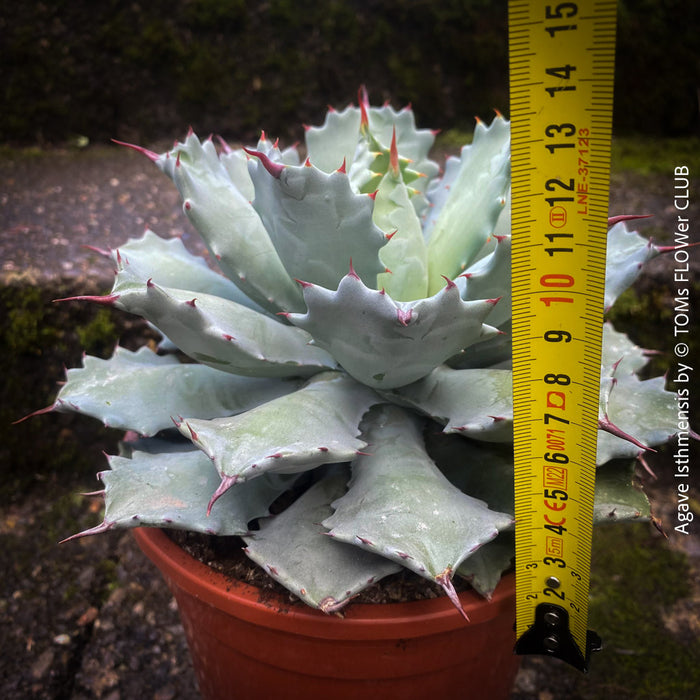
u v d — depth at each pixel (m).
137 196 0.46
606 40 0.13
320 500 0.20
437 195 0.28
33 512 0.38
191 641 0.24
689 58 0.49
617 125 0.51
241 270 0.23
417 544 0.17
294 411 0.19
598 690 0.30
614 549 0.37
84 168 0.48
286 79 0.49
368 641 0.20
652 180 0.47
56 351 0.39
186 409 0.22
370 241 0.20
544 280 0.15
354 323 0.18
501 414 0.19
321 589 0.18
